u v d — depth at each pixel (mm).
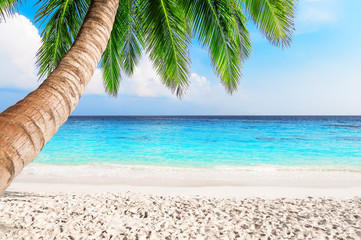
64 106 1555
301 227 4566
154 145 21328
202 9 5000
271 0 4512
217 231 4348
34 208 5277
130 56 7211
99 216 4984
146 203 5926
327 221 4863
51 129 1418
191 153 17156
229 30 5270
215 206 5785
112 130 39500
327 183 8789
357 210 5566
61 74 1676
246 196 6973
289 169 11625
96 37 2076
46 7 4520
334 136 29047
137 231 4312
